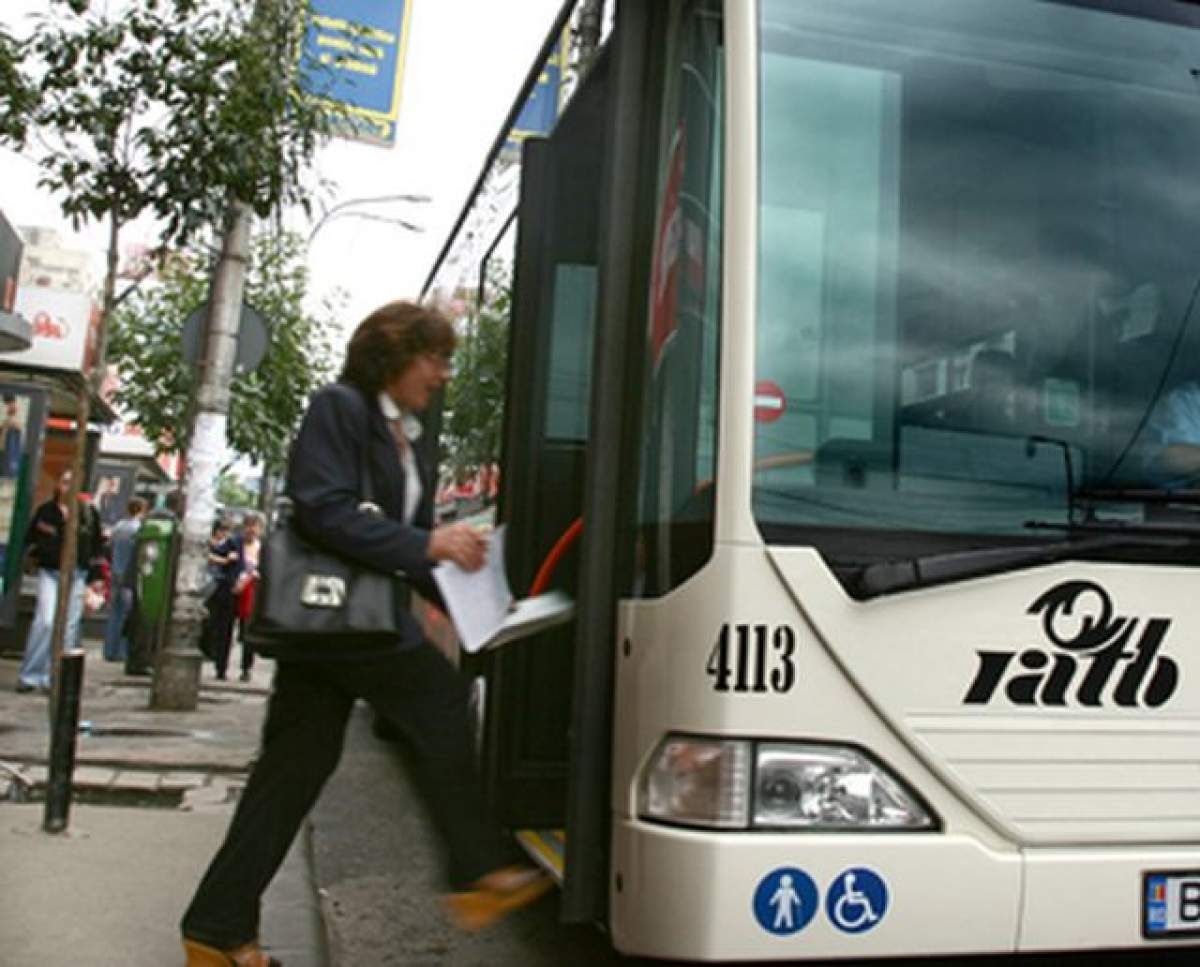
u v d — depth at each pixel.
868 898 3.20
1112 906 3.35
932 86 3.78
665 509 3.50
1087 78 3.92
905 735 3.28
